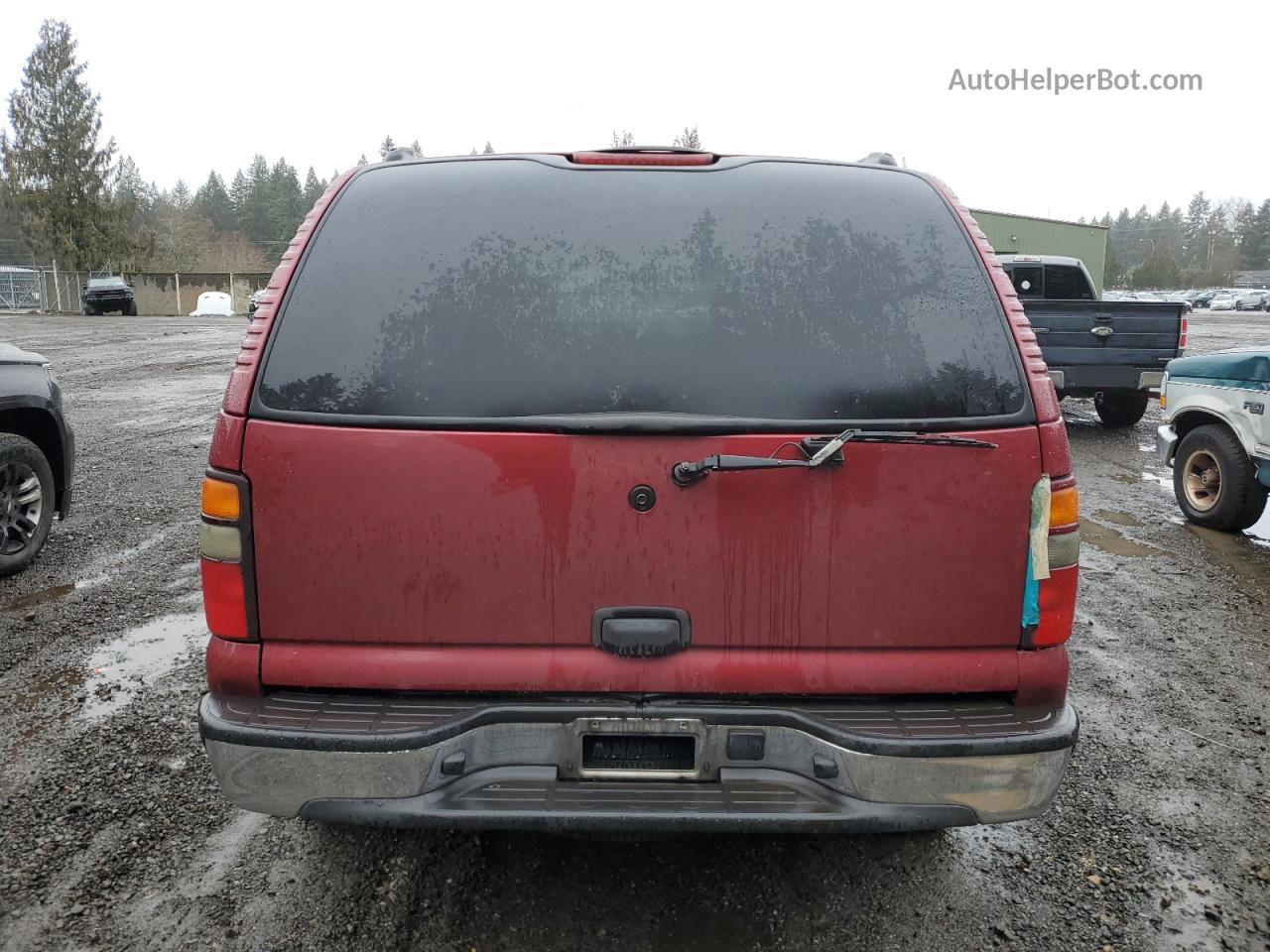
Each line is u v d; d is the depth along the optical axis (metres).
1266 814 3.20
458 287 2.30
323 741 2.13
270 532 2.22
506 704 2.23
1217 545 6.48
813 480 2.21
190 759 3.41
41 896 2.64
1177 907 2.70
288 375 2.23
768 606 2.24
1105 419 11.62
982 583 2.26
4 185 48.81
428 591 2.23
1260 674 4.37
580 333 2.27
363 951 2.45
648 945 2.47
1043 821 3.12
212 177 110.25
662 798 2.18
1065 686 2.31
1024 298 12.79
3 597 5.05
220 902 2.63
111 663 4.23
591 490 2.20
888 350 2.27
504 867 2.79
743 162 2.51
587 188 2.43
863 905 2.65
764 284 2.32
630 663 2.24
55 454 5.81
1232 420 6.57
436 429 2.19
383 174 2.49
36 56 48.34
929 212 2.46
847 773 2.18
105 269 49.88
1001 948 2.51
